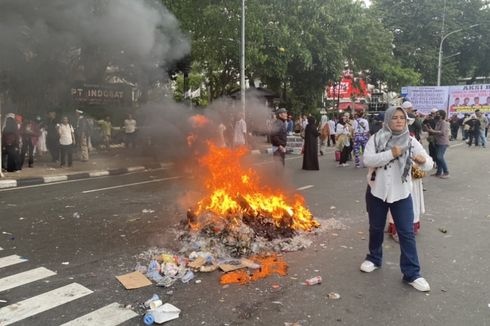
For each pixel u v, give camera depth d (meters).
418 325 3.18
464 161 13.47
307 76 23.17
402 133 3.87
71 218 6.45
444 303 3.54
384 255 4.72
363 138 12.20
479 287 3.86
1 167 10.88
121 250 4.92
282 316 3.34
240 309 3.46
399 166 3.86
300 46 18.20
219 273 4.21
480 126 18.59
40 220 6.36
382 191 3.93
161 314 3.28
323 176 10.59
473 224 6.00
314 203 7.37
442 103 27.34
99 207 7.21
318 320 3.27
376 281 4.00
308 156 11.72
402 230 3.91
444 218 6.35
